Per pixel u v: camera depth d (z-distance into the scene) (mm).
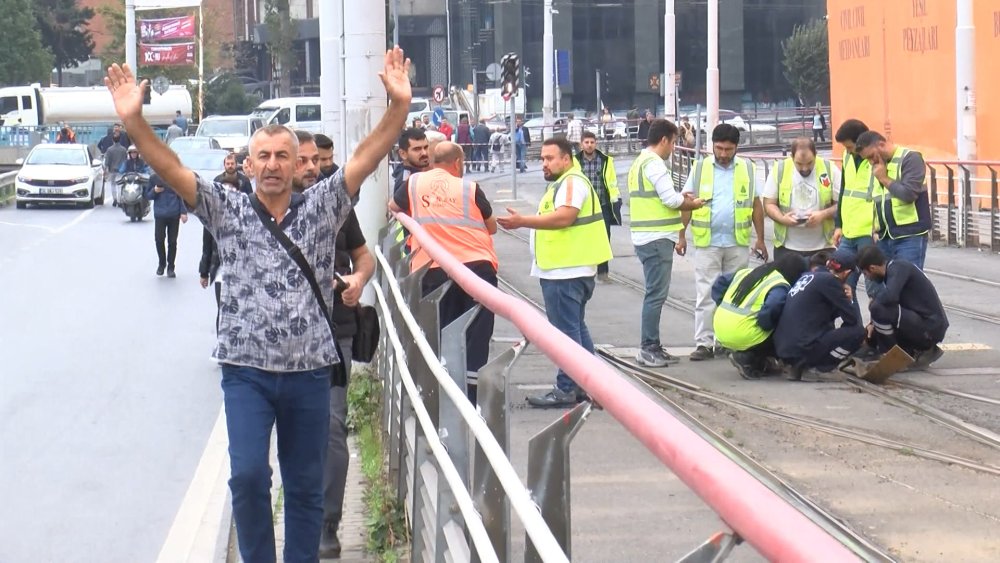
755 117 76375
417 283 6359
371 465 7949
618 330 13102
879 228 11523
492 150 50688
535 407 4215
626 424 2291
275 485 7844
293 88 97500
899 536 6066
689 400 9602
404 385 6320
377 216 10656
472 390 4883
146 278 19406
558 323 9508
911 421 8719
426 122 50906
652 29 83438
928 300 10555
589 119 65562
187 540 6883
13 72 71938
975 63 22328
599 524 2975
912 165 11328
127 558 6605
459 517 4645
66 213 33281
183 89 59000
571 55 83188
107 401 10641
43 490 7949
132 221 30422
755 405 9273
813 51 74625
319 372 5082
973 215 21234
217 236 4992
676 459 1995
